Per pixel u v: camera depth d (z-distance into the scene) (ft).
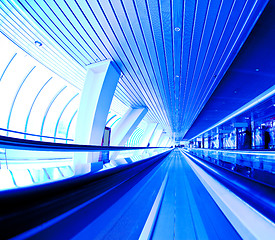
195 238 4.35
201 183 10.87
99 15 14.01
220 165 11.29
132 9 13.12
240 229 4.58
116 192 7.49
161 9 12.81
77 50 19.38
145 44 17.30
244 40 15.81
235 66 21.95
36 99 33.99
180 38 15.88
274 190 4.76
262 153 11.49
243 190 6.73
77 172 5.62
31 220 3.43
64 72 25.34
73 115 44.57
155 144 91.35
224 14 12.93
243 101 36.83
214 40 15.92
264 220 4.72
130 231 4.53
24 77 29.32
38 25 15.67
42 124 36.91
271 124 40.24
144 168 14.96
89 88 22.33
